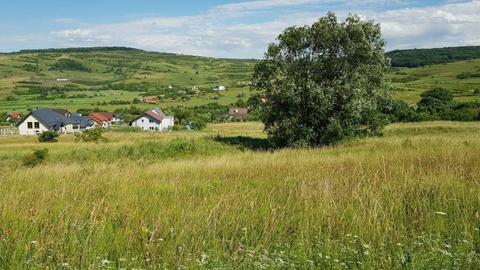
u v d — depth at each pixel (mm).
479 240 5852
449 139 25938
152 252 5508
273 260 5242
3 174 13656
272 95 38031
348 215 6965
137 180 11680
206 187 10219
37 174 13648
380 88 38344
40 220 6816
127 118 127375
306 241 5824
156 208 7695
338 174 11070
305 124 37531
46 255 5574
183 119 124188
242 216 7000
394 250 5594
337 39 36594
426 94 82125
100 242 5875
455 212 7047
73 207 7527
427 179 9258
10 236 6051
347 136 37000
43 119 94438
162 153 33031
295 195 8484
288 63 38594
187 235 6148
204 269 5035
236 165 15305
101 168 15594
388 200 7879
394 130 45156
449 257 5109
